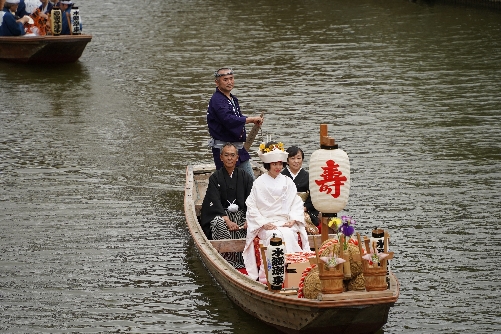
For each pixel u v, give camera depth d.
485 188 21.56
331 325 13.33
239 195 17.97
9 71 37.34
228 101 18.88
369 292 12.96
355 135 26.52
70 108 30.61
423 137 26.23
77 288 16.45
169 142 26.36
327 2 57.84
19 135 27.17
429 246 18.08
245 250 16.28
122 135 27.12
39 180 22.89
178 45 42.69
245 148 19.14
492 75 34.75
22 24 38.56
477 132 26.72
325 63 37.50
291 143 25.67
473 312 15.20
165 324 14.96
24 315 15.32
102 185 22.50
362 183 22.06
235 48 41.34
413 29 45.81
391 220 19.52
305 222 16.98
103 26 49.19
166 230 19.47
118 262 17.67
